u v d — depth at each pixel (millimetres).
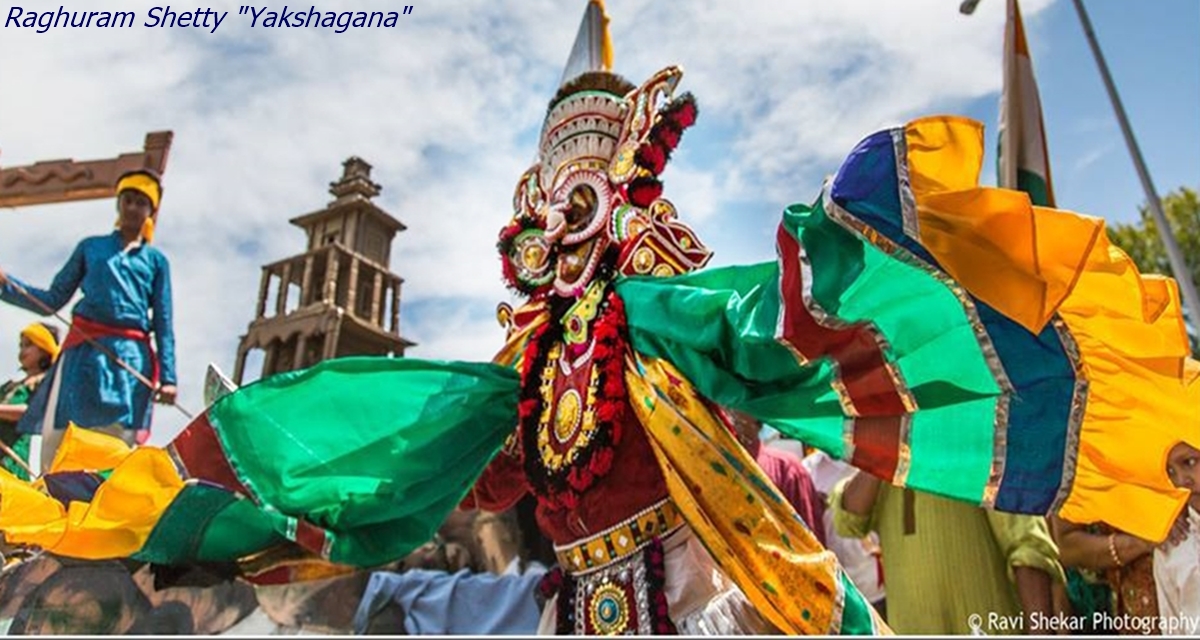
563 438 2104
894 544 2795
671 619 1888
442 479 2311
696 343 1942
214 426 2283
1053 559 2551
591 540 2021
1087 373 1780
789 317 1670
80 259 4340
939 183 1582
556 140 2387
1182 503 1774
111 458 2662
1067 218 1552
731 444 1948
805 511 3201
